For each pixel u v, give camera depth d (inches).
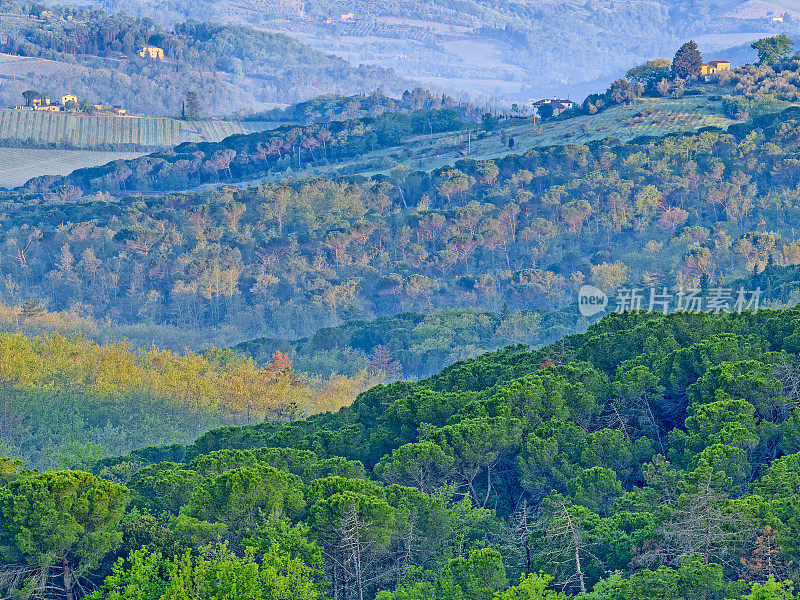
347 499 4434.1
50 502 4367.6
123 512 4682.6
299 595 3988.7
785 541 3858.3
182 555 4220.0
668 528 4057.6
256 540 4458.7
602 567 4210.1
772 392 5541.3
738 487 4621.1
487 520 5098.4
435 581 4224.9
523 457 5615.2
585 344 7426.2
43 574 4323.3
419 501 4803.2
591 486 5027.1
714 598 3656.5
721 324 7130.9
